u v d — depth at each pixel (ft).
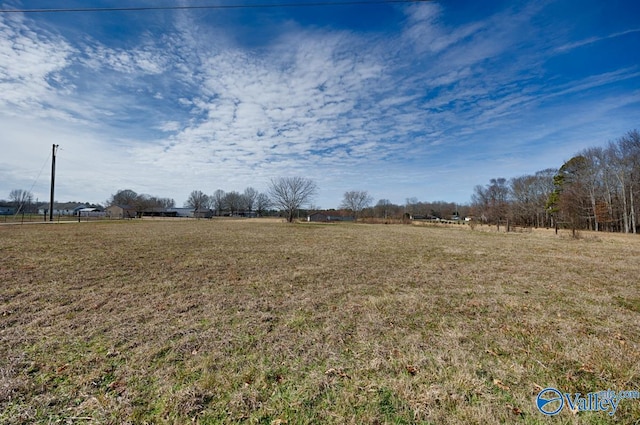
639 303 17.15
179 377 8.55
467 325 13.15
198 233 64.13
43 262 26.48
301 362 9.58
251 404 7.43
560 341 11.53
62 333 11.55
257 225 111.96
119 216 224.94
